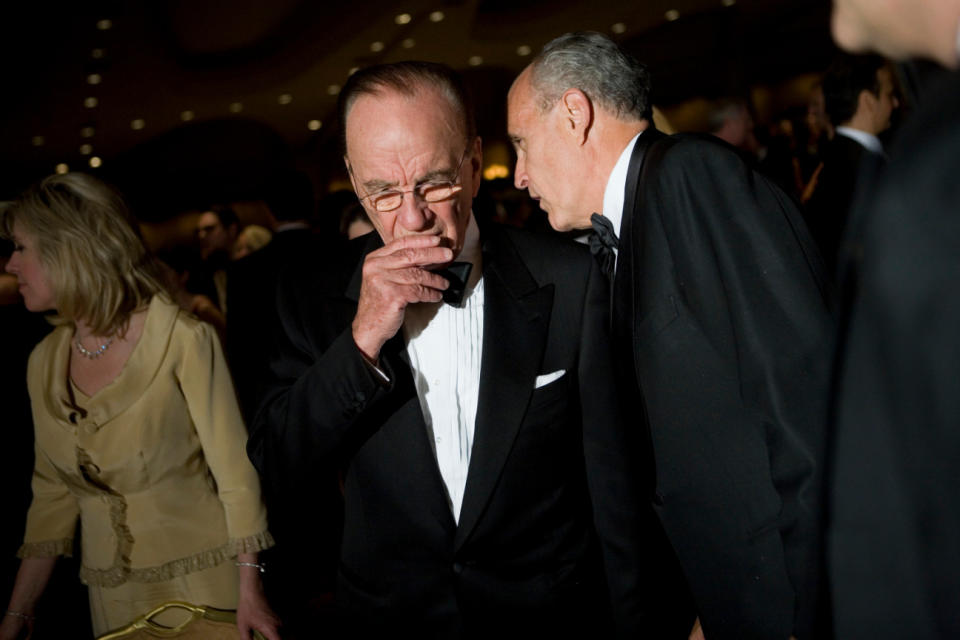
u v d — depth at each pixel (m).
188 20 10.78
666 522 1.44
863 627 0.67
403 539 1.43
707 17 12.45
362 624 1.47
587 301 1.51
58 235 1.79
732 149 1.40
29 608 1.91
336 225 4.11
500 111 14.73
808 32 12.27
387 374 1.35
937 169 0.60
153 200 16.33
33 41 10.42
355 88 1.32
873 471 0.65
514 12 12.15
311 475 1.44
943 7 0.66
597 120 1.56
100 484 1.83
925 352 0.59
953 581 0.61
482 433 1.40
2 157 14.75
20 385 2.99
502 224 1.60
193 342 1.86
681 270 1.35
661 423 1.40
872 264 0.62
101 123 14.01
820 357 1.22
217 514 1.90
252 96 13.95
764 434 1.26
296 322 1.54
